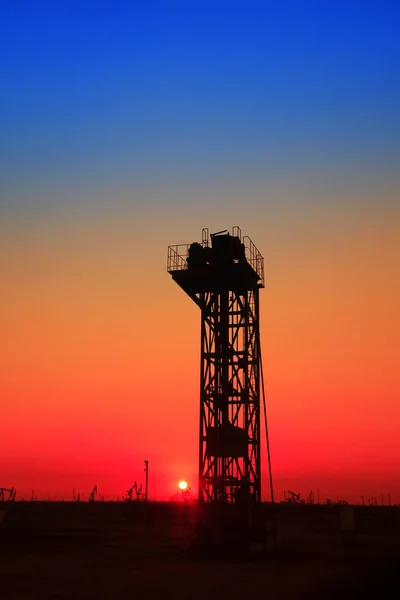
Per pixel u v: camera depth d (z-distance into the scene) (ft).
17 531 330.75
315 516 304.09
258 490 222.89
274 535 219.41
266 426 240.12
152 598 129.90
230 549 210.59
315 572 162.40
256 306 240.94
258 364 236.43
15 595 134.62
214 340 236.02
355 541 264.31
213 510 216.13
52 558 205.46
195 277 234.99
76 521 407.85
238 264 229.45
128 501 527.40
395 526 365.20
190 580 153.79
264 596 130.11
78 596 133.18
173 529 366.43
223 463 225.76
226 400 230.07
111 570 173.99
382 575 134.31
